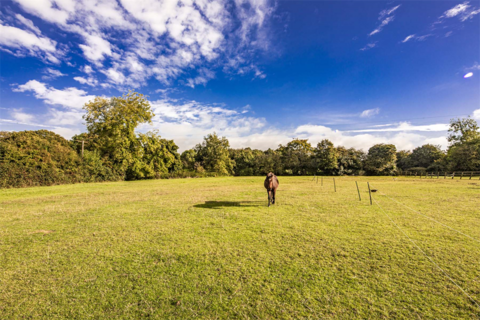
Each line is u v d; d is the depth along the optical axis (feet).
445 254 16.35
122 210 33.53
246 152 188.44
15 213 31.91
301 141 202.28
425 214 28.55
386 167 143.54
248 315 10.43
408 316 10.18
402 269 14.37
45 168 78.69
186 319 10.23
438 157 168.25
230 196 48.34
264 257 16.43
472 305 10.75
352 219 26.68
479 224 23.65
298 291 12.20
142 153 118.52
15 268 15.30
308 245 18.54
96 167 98.22
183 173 135.23
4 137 77.92
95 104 104.58
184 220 27.30
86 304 11.39
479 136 121.49
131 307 11.06
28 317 10.55
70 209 34.40
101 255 17.17
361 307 10.83
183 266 15.21
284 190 58.65
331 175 153.58
